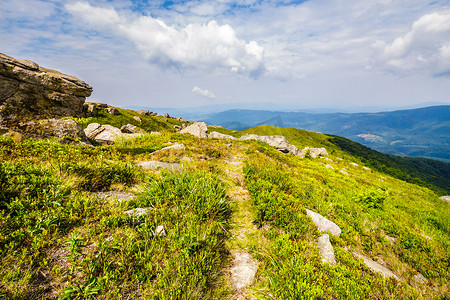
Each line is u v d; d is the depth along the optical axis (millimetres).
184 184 6117
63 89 15477
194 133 26812
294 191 8992
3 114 12234
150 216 4582
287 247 4812
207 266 3701
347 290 3900
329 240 5922
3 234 3252
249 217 6168
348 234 7246
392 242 7781
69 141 13562
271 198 6824
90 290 2684
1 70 12523
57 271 2963
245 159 13688
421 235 8891
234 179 9273
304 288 3648
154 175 7348
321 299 3566
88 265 3035
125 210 4812
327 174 19641
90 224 4008
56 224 3709
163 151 11820
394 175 104500
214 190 6562
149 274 3281
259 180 8523
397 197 18141
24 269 2912
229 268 4102
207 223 4988
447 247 8445
